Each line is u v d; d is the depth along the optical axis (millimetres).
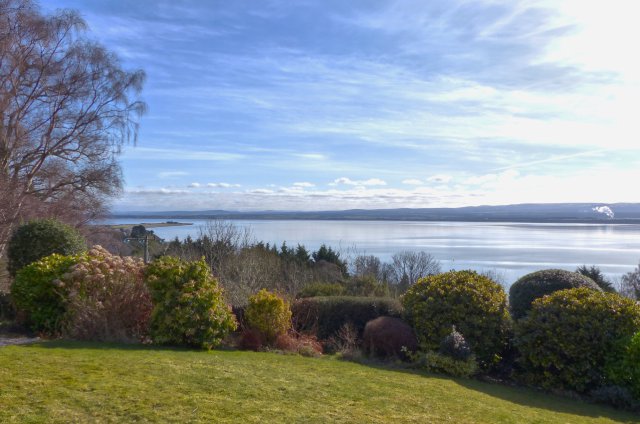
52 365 6062
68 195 24109
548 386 8406
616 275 31453
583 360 8273
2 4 21328
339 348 9766
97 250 10289
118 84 25656
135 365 6371
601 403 7801
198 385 5762
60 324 8883
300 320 10625
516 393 7820
